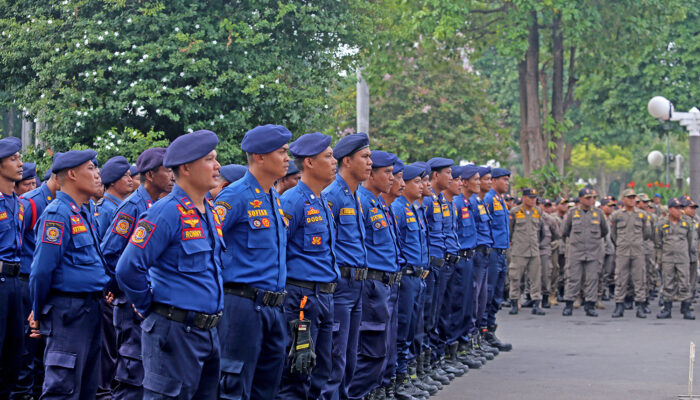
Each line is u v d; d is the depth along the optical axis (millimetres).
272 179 7027
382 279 9172
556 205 23000
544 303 20984
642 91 36000
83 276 7754
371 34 19250
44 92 15953
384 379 9859
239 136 16953
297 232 7676
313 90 17203
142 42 16078
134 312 8109
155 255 6074
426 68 32531
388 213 9664
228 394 6605
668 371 12375
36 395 9773
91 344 7855
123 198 9500
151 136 15664
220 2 17078
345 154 8602
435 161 11930
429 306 11406
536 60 29078
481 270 13266
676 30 35156
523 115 29953
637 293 19188
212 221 6414
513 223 19594
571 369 12578
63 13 16078
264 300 6730
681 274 18750
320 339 7746
